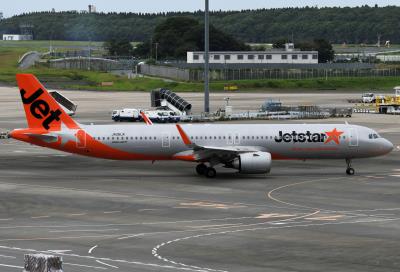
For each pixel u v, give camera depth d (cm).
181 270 11169
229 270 11219
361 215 15875
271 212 16200
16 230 14238
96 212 16188
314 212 16200
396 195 18475
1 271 10931
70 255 12119
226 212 16175
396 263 11712
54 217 15612
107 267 11312
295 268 11369
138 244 13000
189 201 17575
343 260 11900
